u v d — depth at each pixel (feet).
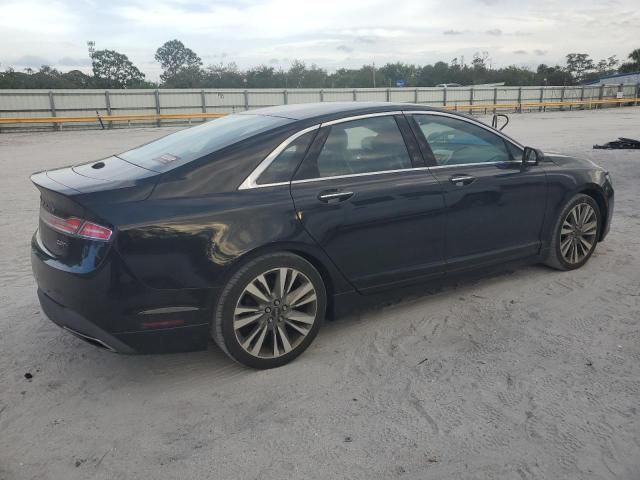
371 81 309.63
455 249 13.51
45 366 11.58
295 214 10.95
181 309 10.07
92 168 11.95
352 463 8.40
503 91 139.54
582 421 9.25
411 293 13.17
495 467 8.23
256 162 10.96
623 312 13.46
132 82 258.37
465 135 13.96
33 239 11.58
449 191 13.06
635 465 8.21
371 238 12.00
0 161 47.50
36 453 8.83
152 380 10.99
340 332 12.85
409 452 8.61
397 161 12.64
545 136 61.21
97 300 9.68
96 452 8.84
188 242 9.93
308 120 11.84
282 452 8.70
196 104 106.83
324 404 9.98
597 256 17.67
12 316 14.02
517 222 14.56
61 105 95.50
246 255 10.43
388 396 10.17
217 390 10.55
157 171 10.61
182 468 8.41
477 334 12.56
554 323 13.00
